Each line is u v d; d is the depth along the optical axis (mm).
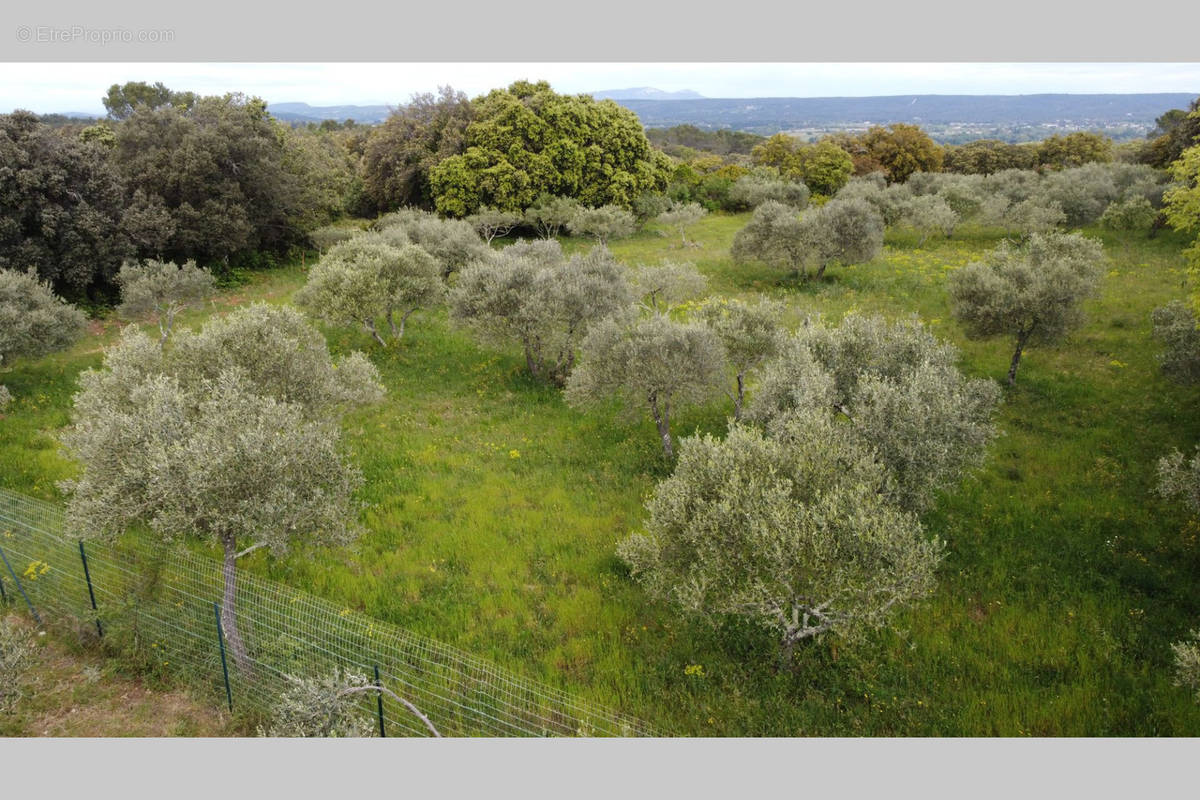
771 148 77812
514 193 51969
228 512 11234
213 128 38750
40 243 29656
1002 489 17906
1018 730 11016
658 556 12531
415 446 21031
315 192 45938
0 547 14289
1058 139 75500
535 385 25938
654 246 49625
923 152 73125
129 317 29266
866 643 12617
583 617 13750
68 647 12625
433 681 12117
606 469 19781
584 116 54406
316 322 30984
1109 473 18250
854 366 17047
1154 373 23641
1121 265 36406
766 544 10898
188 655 12367
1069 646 12789
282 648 12328
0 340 21594
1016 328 23219
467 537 16422
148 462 11445
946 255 42625
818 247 36812
